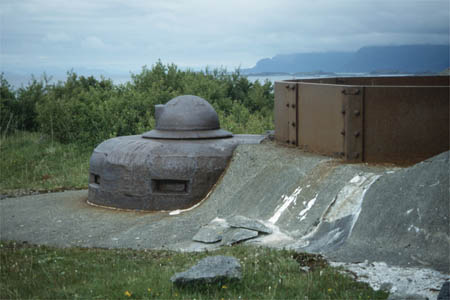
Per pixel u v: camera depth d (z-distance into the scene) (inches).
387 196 284.0
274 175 366.3
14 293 223.5
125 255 289.6
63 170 586.2
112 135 655.1
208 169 399.5
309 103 389.1
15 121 796.0
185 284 213.2
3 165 598.9
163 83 839.7
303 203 321.4
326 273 229.1
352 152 345.4
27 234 347.9
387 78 486.6
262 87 941.8
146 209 397.4
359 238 273.0
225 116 808.9
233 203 368.2
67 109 711.7
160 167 395.2
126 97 727.1
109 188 410.3
